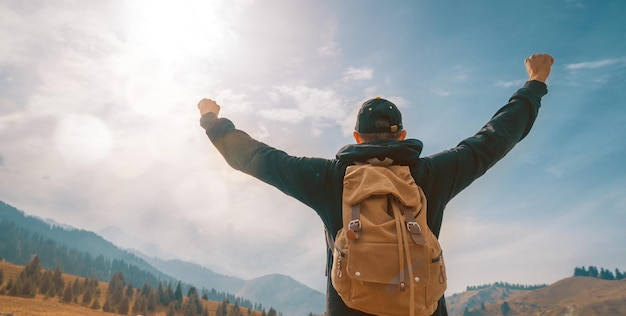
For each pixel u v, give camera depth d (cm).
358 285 152
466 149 201
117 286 18188
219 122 240
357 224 157
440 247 165
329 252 194
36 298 15575
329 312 179
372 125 200
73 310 14262
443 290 156
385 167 183
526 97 230
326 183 191
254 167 213
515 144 222
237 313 19000
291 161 206
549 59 247
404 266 147
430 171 190
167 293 19662
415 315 147
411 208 164
